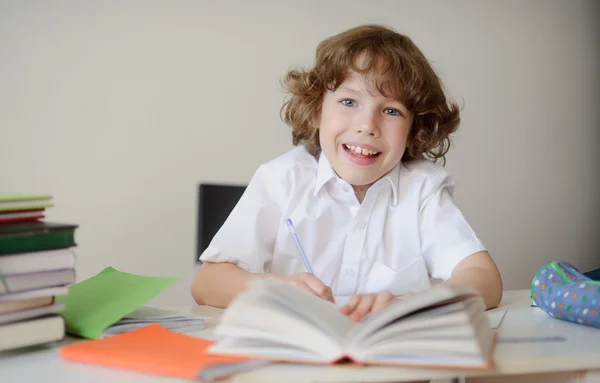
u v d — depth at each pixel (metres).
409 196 1.34
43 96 2.66
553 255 3.29
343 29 2.96
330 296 0.97
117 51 2.73
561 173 3.30
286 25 2.90
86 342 0.77
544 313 1.04
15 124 2.63
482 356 0.67
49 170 2.67
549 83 3.25
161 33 2.77
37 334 0.78
